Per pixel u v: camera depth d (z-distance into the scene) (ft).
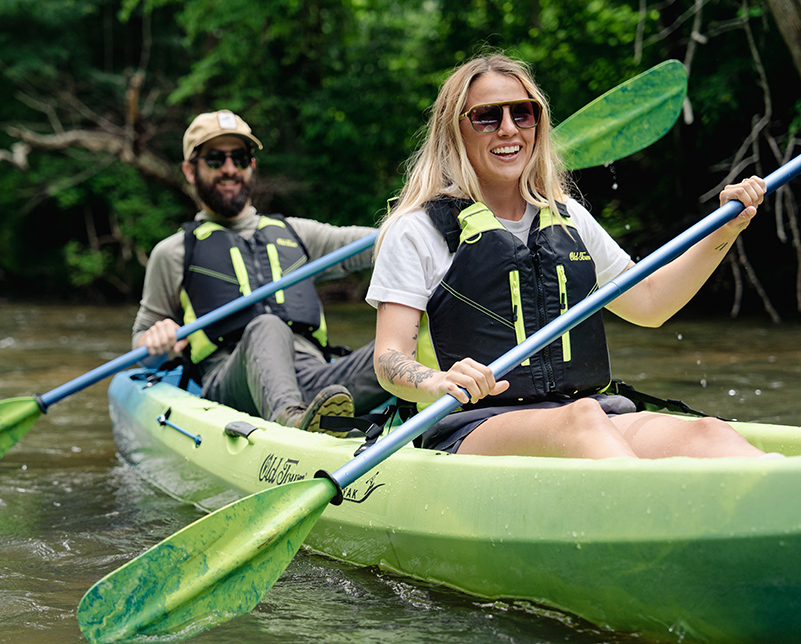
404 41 42.11
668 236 27.76
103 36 46.85
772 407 11.62
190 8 38.14
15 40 43.27
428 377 5.19
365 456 5.22
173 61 46.70
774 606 3.93
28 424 9.47
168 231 42.55
